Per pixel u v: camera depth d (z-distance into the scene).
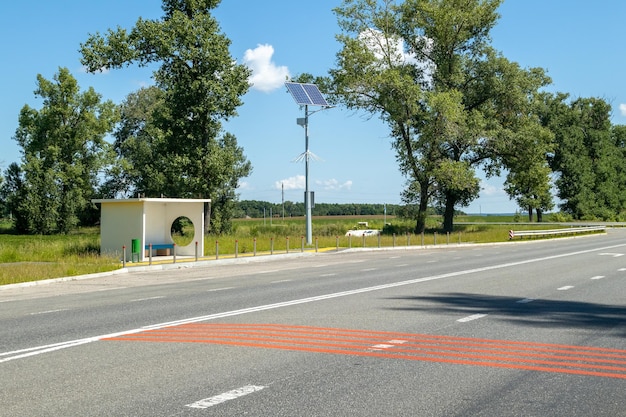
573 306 12.71
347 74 55.94
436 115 53.56
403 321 10.68
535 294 14.86
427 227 70.88
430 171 55.50
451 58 59.47
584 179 103.19
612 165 110.94
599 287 16.45
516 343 8.73
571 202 103.50
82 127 73.25
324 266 25.98
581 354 8.01
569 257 29.14
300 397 5.97
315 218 118.88
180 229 67.88
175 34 47.72
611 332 9.65
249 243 39.56
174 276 22.42
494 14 58.22
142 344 8.72
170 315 11.73
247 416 5.36
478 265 24.84
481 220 119.88
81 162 74.50
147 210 32.50
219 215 68.12
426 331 9.70
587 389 6.29
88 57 47.38
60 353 8.16
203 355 7.93
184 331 9.79
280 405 5.70
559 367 7.27
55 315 12.06
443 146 58.19
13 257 29.72
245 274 22.53
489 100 61.12
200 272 24.09
